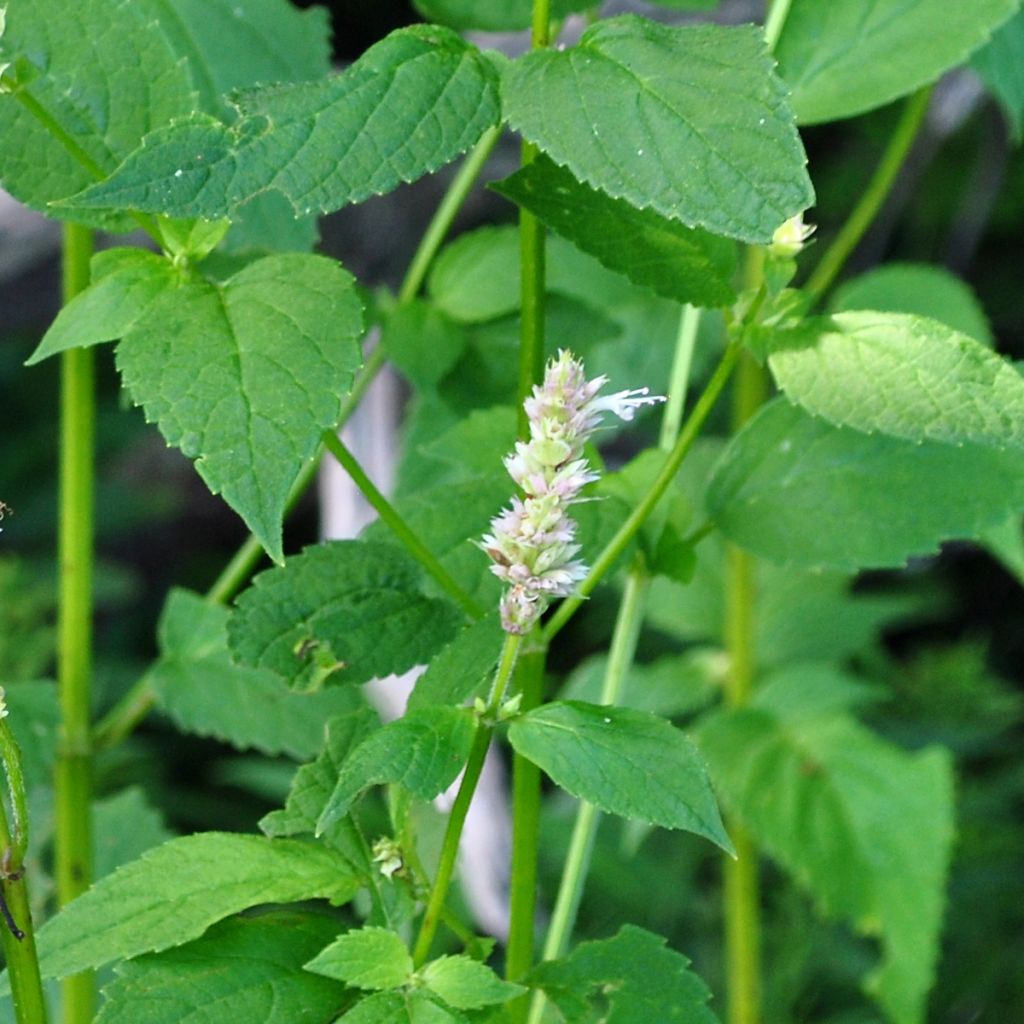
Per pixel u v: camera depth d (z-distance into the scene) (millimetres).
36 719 1146
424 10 1075
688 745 900
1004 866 1785
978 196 2297
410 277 1215
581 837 1066
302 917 933
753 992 1438
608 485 1044
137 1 1130
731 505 1047
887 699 1913
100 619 2498
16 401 2506
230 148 893
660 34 910
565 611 976
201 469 889
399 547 1013
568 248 1293
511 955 979
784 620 1589
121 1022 901
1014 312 2508
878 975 1367
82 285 1121
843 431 1046
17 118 974
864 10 1097
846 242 1304
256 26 1148
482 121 906
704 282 972
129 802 1307
